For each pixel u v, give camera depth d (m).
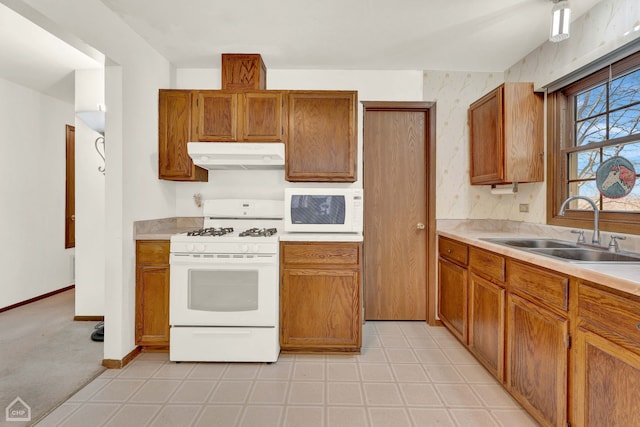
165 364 2.31
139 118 2.44
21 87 3.47
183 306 2.30
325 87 3.02
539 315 1.57
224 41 2.52
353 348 2.45
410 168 3.14
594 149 2.10
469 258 2.35
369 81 3.03
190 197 3.02
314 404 1.84
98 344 2.60
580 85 2.17
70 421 1.69
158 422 1.68
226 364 2.31
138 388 2.00
